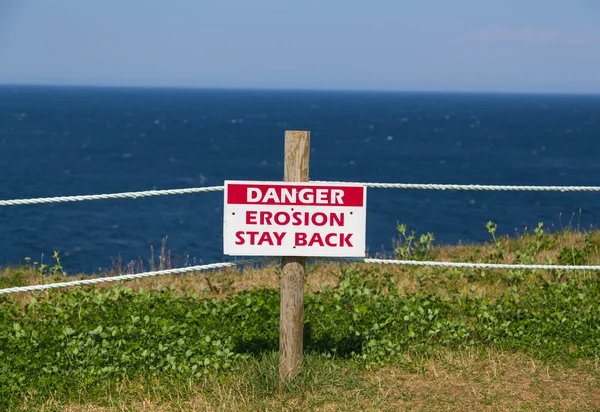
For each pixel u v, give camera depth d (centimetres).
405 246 1262
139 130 14225
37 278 1171
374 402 636
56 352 701
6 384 648
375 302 858
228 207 616
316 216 621
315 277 1151
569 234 1509
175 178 6700
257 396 645
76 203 5047
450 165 8219
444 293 1017
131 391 657
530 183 6662
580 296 894
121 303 859
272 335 774
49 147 9694
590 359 740
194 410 624
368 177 6988
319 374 669
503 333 788
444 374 702
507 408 630
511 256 1302
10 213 4578
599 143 12112
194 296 881
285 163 621
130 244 3738
